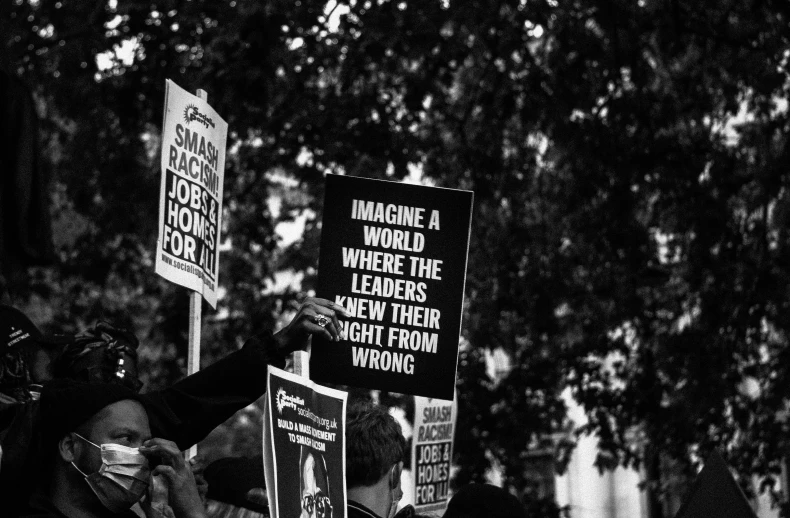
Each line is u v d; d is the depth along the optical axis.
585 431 15.34
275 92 14.17
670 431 14.84
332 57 14.20
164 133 5.14
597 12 13.53
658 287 15.39
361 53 13.87
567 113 14.12
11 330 5.02
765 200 14.80
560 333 15.29
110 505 3.94
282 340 4.77
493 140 14.81
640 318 15.00
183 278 5.24
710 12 13.84
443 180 15.06
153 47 14.46
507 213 15.34
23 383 4.97
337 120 14.12
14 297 14.97
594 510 25.19
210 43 14.15
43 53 14.83
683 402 14.84
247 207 15.49
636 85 14.07
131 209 15.34
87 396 3.94
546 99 14.14
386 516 4.66
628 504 25.14
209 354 15.41
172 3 14.25
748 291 14.84
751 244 14.97
